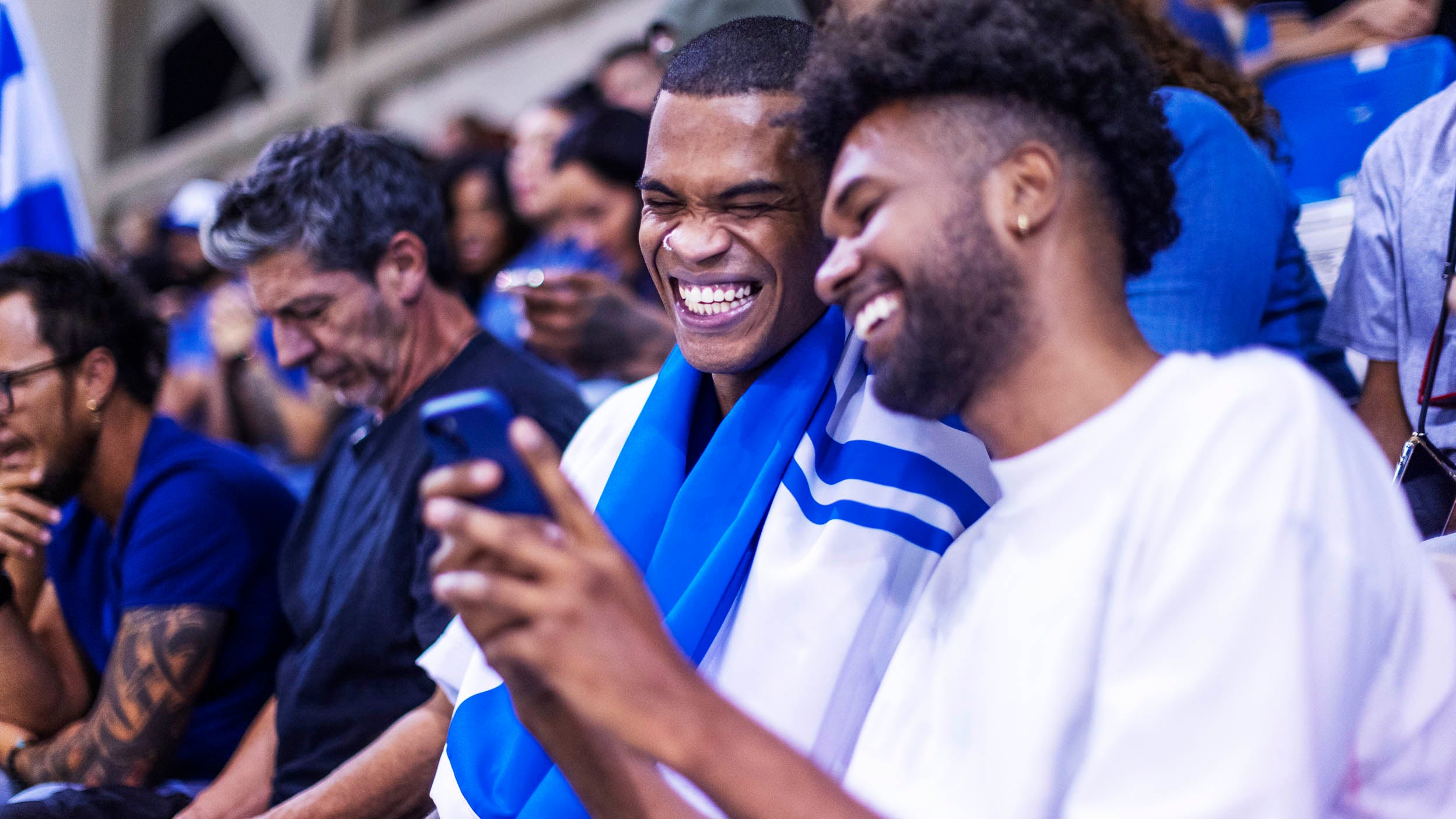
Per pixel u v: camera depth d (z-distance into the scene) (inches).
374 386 67.1
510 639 23.4
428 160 118.7
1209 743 25.2
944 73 29.6
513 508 24.4
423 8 240.5
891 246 29.4
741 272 42.0
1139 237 32.1
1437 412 46.8
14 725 74.5
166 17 294.5
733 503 42.4
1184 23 73.5
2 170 102.0
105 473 75.1
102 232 307.6
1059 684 28.3
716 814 37.1
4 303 72.8
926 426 41.9
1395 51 64.3
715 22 96.7
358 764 55.9
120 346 75.0
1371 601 26.3
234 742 71.2
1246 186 47.8
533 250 116.4
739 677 39.3
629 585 23.9
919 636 34.4
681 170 41.4
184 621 67.7
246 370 146.6
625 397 50.9
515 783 41.8
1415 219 47.5
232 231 64.9
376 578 62.4
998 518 32.0
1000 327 29.5
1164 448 28.4
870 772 32.7
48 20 306.5
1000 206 29.3
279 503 74.5
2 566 75.3
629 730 23.5
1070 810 26.6
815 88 32.1
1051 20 30.6
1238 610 25.5
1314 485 26.2
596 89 124.3
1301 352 54.0
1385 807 28.5
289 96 254.5
